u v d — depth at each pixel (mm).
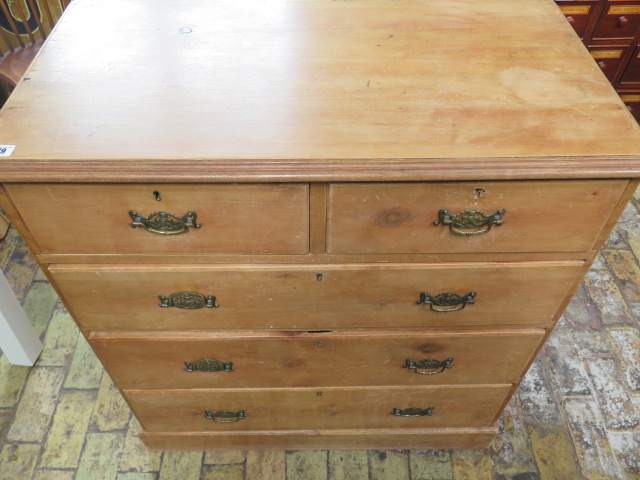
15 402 1651
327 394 1361
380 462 1565
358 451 1590
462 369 1281
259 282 1031
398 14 1187
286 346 1190
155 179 826
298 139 872
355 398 1378
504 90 972
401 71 1021
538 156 839
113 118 908
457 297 1072
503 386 1341
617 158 836
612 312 1899
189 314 1104
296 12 1192
